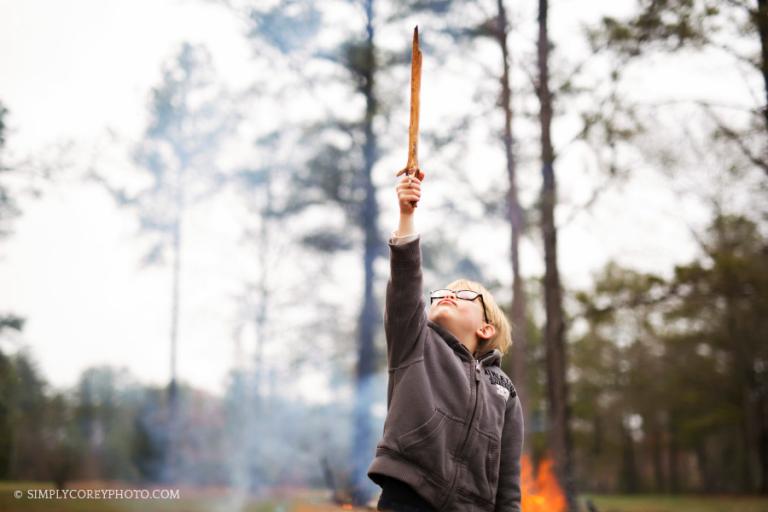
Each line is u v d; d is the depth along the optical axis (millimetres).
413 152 1849
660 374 29469
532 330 21641
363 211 13625
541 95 10656
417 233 1840
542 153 10438
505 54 11000
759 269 10562
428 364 1847
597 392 31969
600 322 11047
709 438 39688
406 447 1729
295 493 10977
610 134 9562
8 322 9820
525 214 11648
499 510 1941
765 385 26703
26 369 11195
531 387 21797
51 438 13086
